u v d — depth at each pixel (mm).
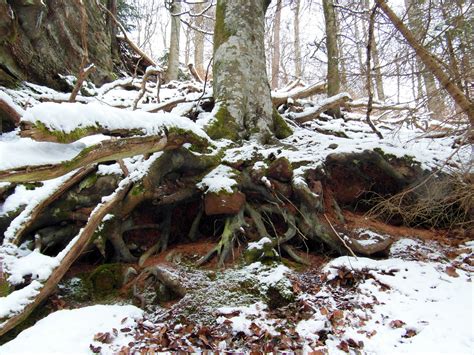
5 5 5082
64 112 2557
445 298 3271
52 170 2531
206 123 5320
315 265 4242
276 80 15797
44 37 6574
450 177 4789
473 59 4004
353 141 5605
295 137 5898
